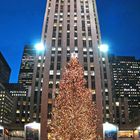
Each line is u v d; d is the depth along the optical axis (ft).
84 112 167.63
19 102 567.59
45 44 403.54
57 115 183.11
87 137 168.86
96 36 393.09
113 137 240.53
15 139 309.01
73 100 169.58
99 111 332.60
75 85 178.60
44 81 354.54
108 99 399.24
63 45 383.24
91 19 412.16
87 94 187.32
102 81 409.28
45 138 317.63
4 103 650.02
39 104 408.26
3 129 260.42
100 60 421.59
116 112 530.68
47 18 422.41
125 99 542.16
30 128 240.94
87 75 359.46
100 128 316.19
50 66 366.63
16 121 550.77
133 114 602.44
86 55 375.66
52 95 344.90
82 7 424.46
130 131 365.20
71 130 158.20
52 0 431.02
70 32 396.57
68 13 416.26
